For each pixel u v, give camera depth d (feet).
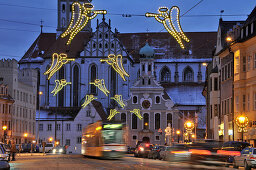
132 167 141.49
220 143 142.10
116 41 605.31
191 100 594.65
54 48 628.69
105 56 603.26
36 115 554.46
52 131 549.13
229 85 237.86
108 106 596.70
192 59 639.35
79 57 604.90
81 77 603.26
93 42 606.96
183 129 515.91
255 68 202.69
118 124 216.95
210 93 282.15
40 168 138.31
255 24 206.08
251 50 207.00
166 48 652.07
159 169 128.88
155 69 637.71
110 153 213.87
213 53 300.61
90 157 242.17
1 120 411.13
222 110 254.06
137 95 534.37
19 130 455.22
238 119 178.40
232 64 229.04
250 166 129.80
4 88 418.10
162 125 527.81
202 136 512.22
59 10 655.76
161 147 225.56
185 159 144.97
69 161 190.90
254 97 203.10
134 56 648.79
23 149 382.01
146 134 526.57
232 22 280.51
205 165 129.39
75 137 550.36
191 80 634.02
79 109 567.59
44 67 613.11
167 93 604.49
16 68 449.06
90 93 599.98
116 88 598.34
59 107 571.69
